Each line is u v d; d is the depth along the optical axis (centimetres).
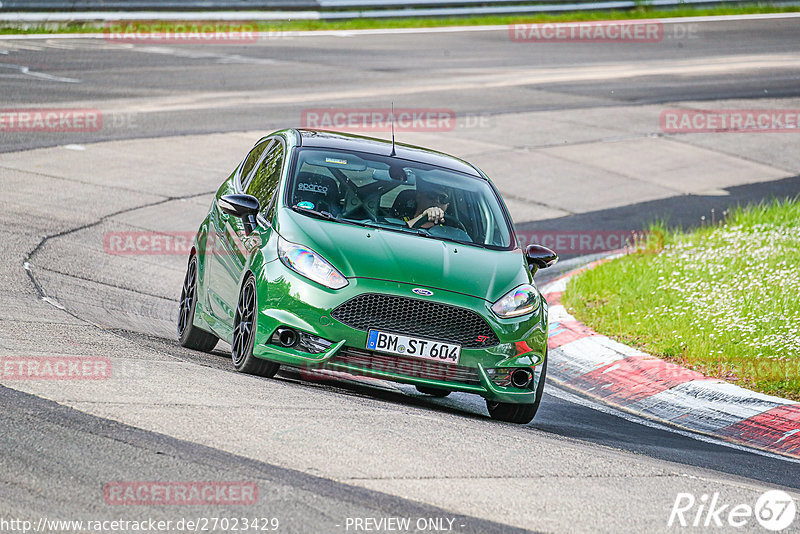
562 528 1655
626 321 3772
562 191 6238
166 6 11125
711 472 2288
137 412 2023
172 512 1549
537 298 2662
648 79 10044
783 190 6588
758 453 2638
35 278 3497
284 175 2812
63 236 4256
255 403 2209
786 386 3064
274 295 2494
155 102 7425
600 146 7388
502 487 1841
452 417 2433
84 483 1636
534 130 7675
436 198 2850
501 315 2528
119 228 4600
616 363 3353
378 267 2500
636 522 1733
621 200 6169
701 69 10694
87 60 8906
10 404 1986
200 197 5322
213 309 2906
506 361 2531
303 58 9994
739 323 3569
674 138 7788
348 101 8019
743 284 4034
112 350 2597
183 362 2612
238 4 11675
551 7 13475
